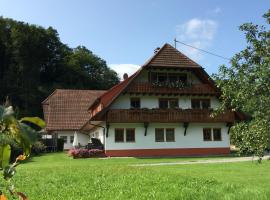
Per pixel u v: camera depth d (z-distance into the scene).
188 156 38.47
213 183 15.42
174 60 39.66
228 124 40.97
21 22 88.69
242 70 10.23
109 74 96.12
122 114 38.25
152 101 39.91
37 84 86.25
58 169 21.56
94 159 34.25
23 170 21.48
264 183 15.91
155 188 14.16
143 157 37.50
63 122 56.09
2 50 85.94
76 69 91.50
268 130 10.05
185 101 40.66
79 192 13.93
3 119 2.26
